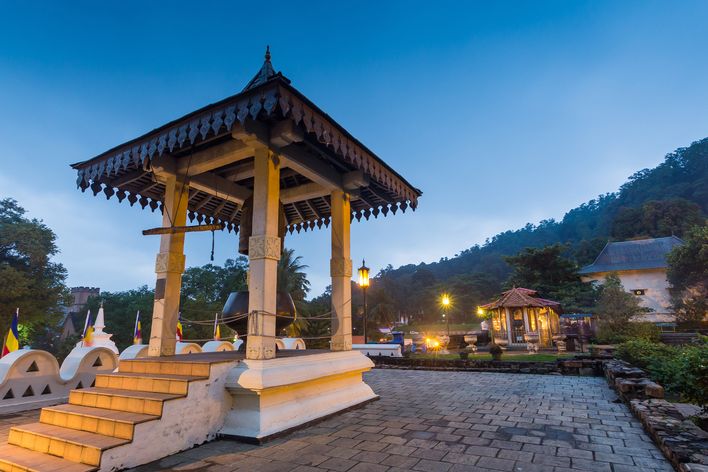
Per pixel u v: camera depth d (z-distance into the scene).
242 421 4.36
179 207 5.98
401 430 4.55
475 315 72.75
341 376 5.94
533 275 39.88
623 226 60.53
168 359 4.83
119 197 6.59
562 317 30.45
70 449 3.35
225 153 5.61
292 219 9.04
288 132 5.09
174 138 4.87
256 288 4.91
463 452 3.70
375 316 46.00
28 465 3.21
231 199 7.21
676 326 30.06
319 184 7.20
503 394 7.02
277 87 4.19
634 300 25.39
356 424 4.88
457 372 10.90
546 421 4.92
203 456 3.71
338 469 3.30
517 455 3.59
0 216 28.84
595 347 17.14
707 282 31.09
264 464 3.46
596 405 5.94
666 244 41.75
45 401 6.14
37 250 27.33
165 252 5.76
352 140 5.54
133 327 37.72
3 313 25.22
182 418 3.91
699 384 4.59
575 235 121.19
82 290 61.88
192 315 33.22
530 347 21.06
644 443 3.93
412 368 11.91
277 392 4.64
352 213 8.67
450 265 140.25
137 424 3.47
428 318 77.44
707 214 71.00
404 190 7.27
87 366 6.95
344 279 6.67
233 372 4.55
